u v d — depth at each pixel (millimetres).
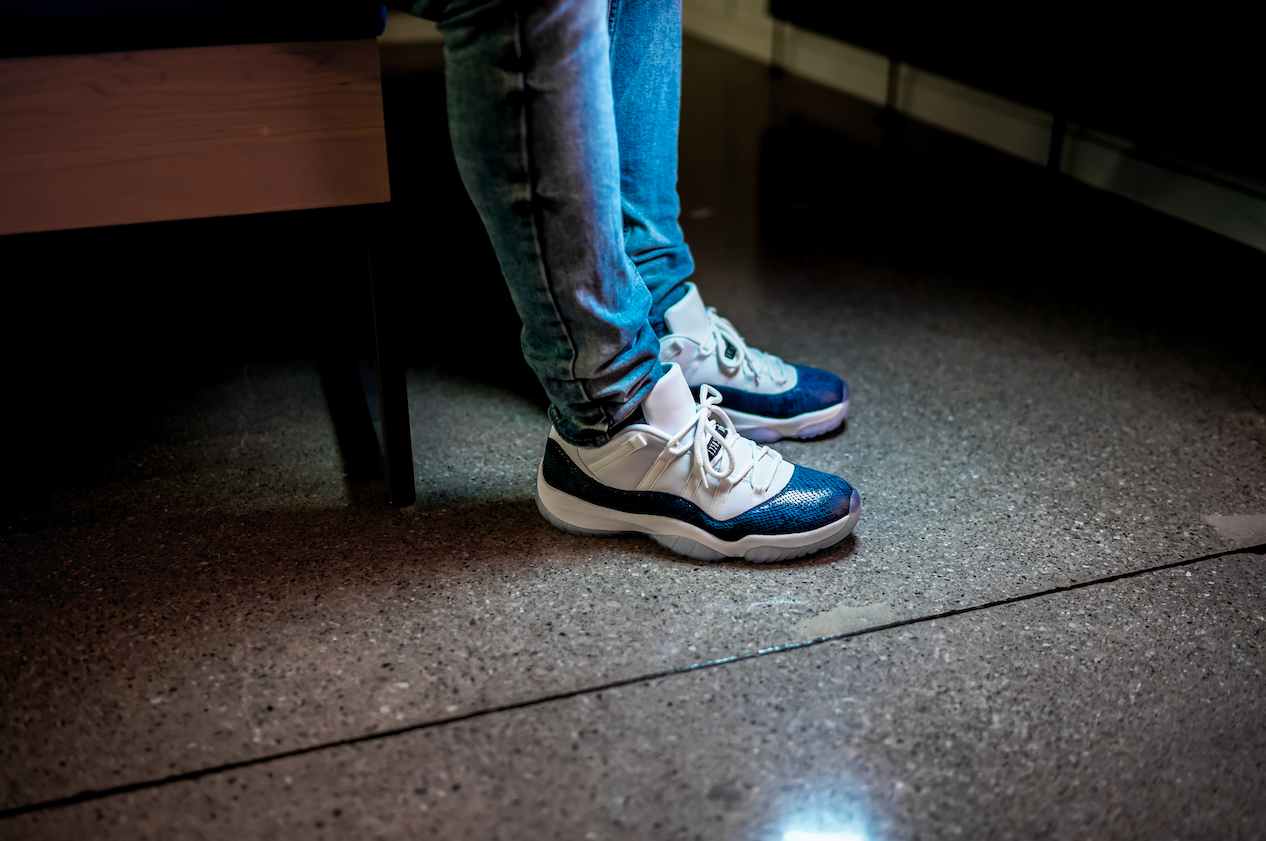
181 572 923
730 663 819
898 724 761
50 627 848
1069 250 1777
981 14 2096
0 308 1462
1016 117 2264
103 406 1218
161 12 754
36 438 1148
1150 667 823
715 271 1681
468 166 762
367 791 695
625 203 1029
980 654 834
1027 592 913
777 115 2605
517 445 1151
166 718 753
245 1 770
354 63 828
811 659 825
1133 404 1259
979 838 668
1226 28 1526
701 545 940
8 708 760
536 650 830
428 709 767
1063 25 1872
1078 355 1389
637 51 968
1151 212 1953
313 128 840
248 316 1462
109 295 1514
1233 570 945
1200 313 1522
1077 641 851
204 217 846
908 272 1684
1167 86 1659
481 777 708
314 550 958
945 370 1349
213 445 1139
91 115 775
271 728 747
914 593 909
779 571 938
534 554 957
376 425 1188
